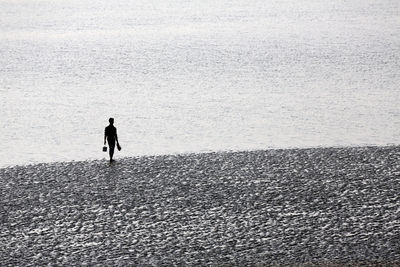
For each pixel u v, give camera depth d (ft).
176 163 361.51
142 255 240.12
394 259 230.48
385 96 534.37
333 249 240.73
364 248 240.73
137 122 470.39
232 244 247.91
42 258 239.09
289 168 347.15
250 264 230.48
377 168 343.46
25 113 499.92
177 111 500.74
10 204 299.38
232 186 318.65
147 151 395.96
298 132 435.94
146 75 646.74
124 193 311.68
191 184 323.57
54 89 587.68
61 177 339.57
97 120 476.54
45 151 399.24
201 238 254.68
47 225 271.90
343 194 302.66
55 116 490.08
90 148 404.77
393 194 300.81
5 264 233.96
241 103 522.88
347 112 486.38
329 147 390.83
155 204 295.28
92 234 261.24
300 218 273.13
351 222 266.77
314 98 534.37
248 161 362.12
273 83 598.75
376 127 443.32
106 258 238.07
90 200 302.66
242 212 282.36
